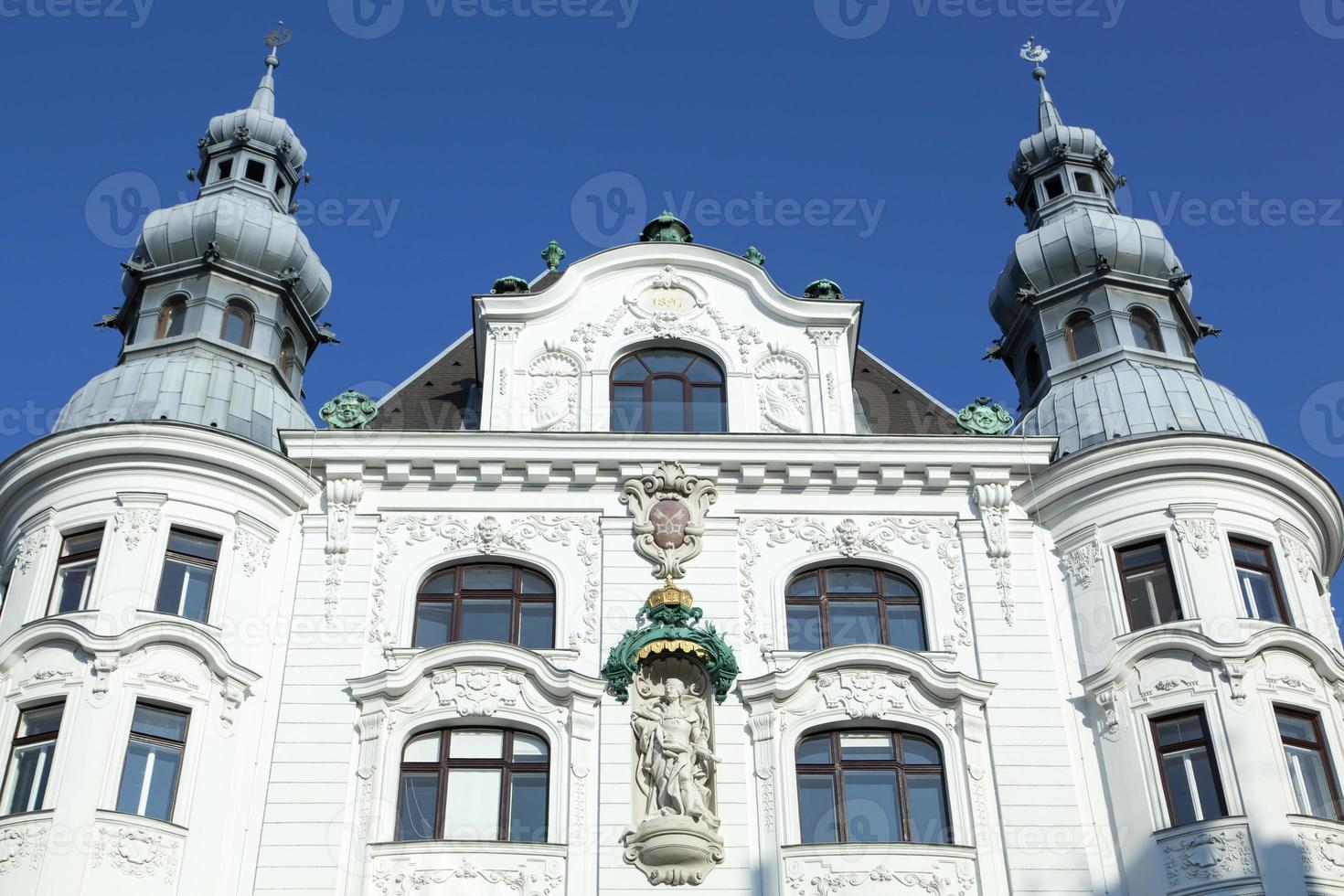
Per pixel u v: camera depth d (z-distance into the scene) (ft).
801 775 91.04
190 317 108.47
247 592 95.25
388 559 97.81
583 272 109.19
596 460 100.32
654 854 85.97
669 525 98.63
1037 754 91.66
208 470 97.14
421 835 88.38
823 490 101.24
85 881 82.17
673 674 93.45
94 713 87.20
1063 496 100.68
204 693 90.22
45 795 84.99
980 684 93.25
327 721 91.15
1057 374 111.75
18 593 94.43
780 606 96.73
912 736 92.63
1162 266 115.65
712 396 106.42
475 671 92.53
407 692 91.91
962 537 100.12
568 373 106.01
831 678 93.20
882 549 99.40
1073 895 86.79
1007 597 97.71
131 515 94.73
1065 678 94.89
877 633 97.25
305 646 94.12
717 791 89.56
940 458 101.30
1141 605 96.84
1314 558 102.12
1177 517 97.96
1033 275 116.78
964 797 89.81
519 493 100.58
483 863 85.66
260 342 109.40
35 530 96.53
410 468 100.22
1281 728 92.02
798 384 106.01
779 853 87.04
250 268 111.96
